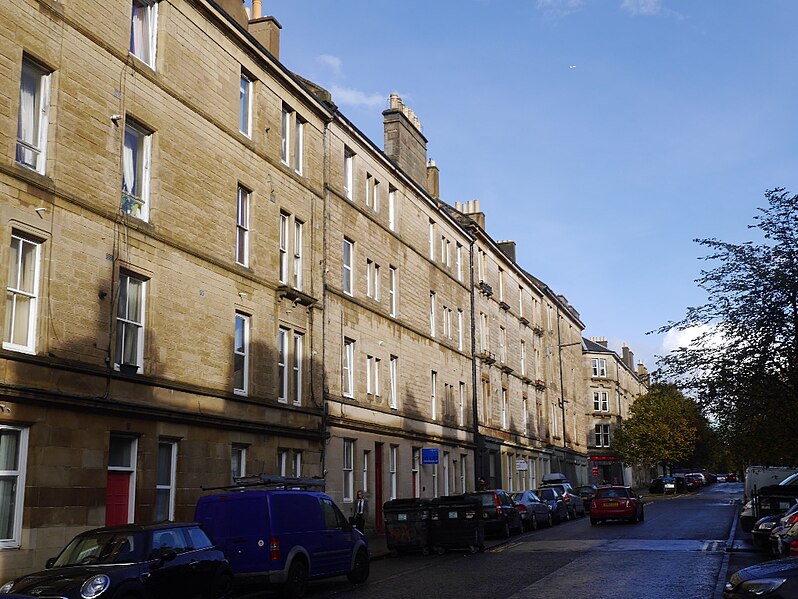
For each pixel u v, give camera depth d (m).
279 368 26.05
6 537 15.62
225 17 23.45
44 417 16.34
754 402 23.77
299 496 16.81
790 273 22.25
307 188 28.39
